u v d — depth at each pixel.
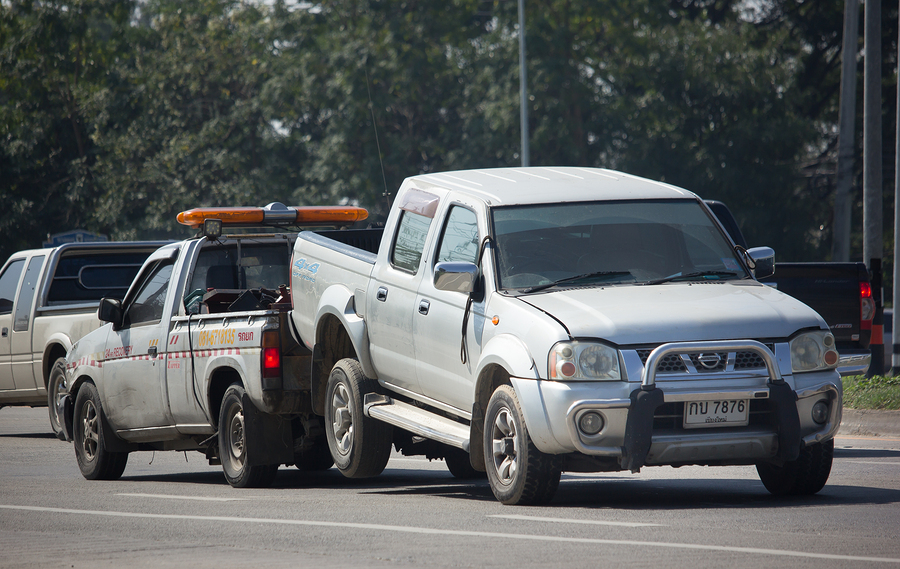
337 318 33.16
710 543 21.38
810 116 174.38
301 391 34.00
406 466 41.84
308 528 24.67
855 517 24.55
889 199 158.12
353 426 31.81
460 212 29.67
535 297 26.81
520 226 28.48
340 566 19.91
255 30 165.75
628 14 153.62
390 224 32.44
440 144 166.00
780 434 25.19
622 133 155.38
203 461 47.34
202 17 171.38
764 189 150.00
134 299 39.91
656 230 28.94
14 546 23.39
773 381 25.33
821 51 174.62
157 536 24.34
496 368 27.14
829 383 25.97
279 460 34.38
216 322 35.78
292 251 37.97
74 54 172.62
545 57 147.88
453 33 158.75
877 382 50.47
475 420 27.58
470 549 21.28
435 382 29.33
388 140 159.00
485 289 27.62
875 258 60.00
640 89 158.38
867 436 45.47
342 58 154.25
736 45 151.75
